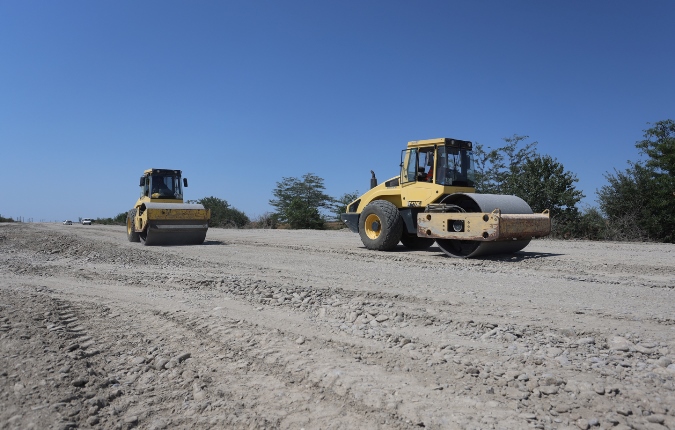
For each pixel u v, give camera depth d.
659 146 18.95
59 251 14.12
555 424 3.03
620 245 14.16
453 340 4.57
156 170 17.33
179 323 5.54
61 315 5.95
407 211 12.51
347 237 18.75
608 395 3.34
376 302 6.05
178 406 3.55
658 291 6.84
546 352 4.16
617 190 18.91
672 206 17.58
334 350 4.41
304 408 3.38
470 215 10.40
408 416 3.18
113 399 3.69
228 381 3.90
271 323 5.31
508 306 5.83
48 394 3.63
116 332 5.28
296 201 32.28
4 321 5.36
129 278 8.71
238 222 34.72
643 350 4.11
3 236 20.98
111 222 56.16
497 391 3.47
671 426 2.95
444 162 11.74
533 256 10.99
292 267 9.80
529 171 20.00
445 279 8.01
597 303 5.99
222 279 8.04
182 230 15.75
